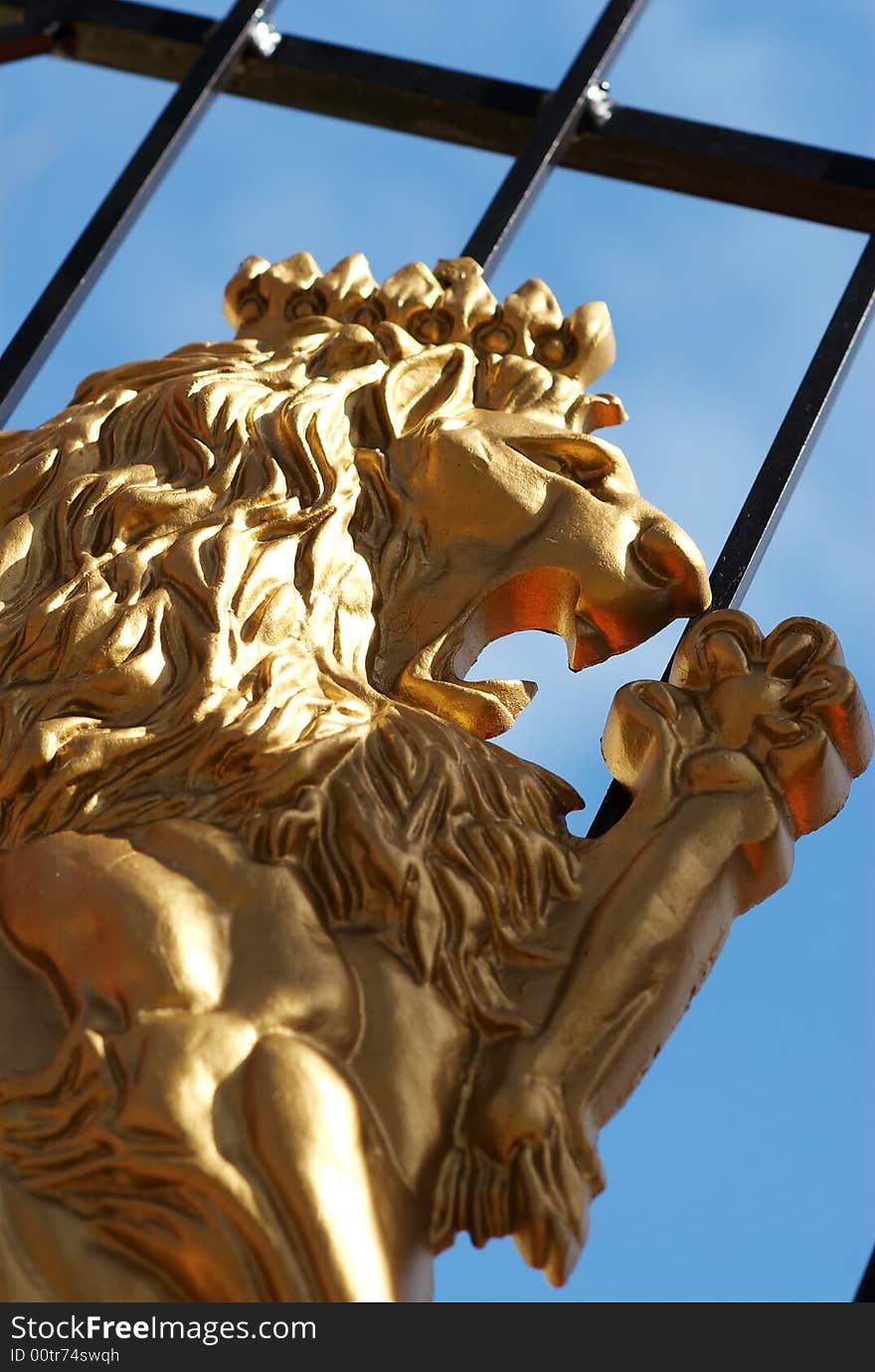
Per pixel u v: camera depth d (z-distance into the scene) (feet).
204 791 5.50
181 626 5.90
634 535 6.25
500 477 6.39
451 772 5.53
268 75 9.62
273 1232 4.51
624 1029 5.00
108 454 6.67
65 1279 4.56
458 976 5.12
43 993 5.12
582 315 7.31
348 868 5.31
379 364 7.03
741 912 5.43
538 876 5.30
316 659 5.94
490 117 9.32
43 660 5.91
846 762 5.48
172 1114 4.65
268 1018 4.89
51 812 5.51
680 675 5.69
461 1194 4.83
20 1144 4.78
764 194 8.82
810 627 5.61
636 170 9.01
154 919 5.03
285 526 6.24
